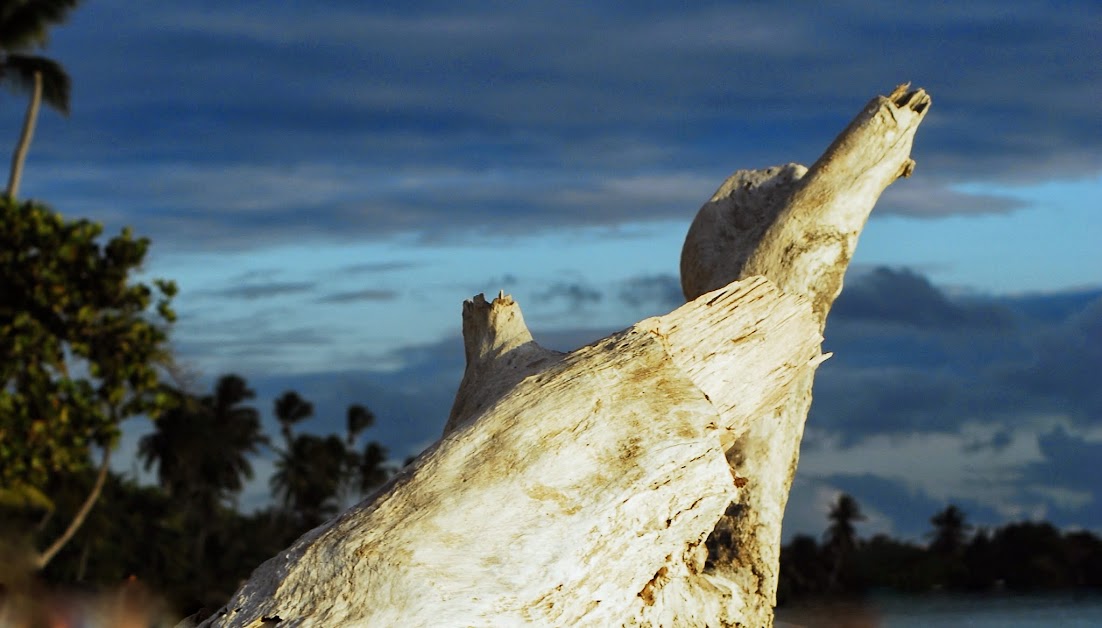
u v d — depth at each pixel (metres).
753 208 9.95
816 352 8.12
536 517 6.46
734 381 7.66
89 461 14.36
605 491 6.58
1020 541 55.09
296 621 5.95
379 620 5.82
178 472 64.69
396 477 6.91
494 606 5.98
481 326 8.60
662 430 6.89
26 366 13.44
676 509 6.82
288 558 6.48
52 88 23.33
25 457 13.30
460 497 6.49
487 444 6.79
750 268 9.29
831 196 9.27
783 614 10.70
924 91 9.53
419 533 6.26
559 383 7.07
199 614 7.02
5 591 8.35
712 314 7.73
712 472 6.91
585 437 6.82
